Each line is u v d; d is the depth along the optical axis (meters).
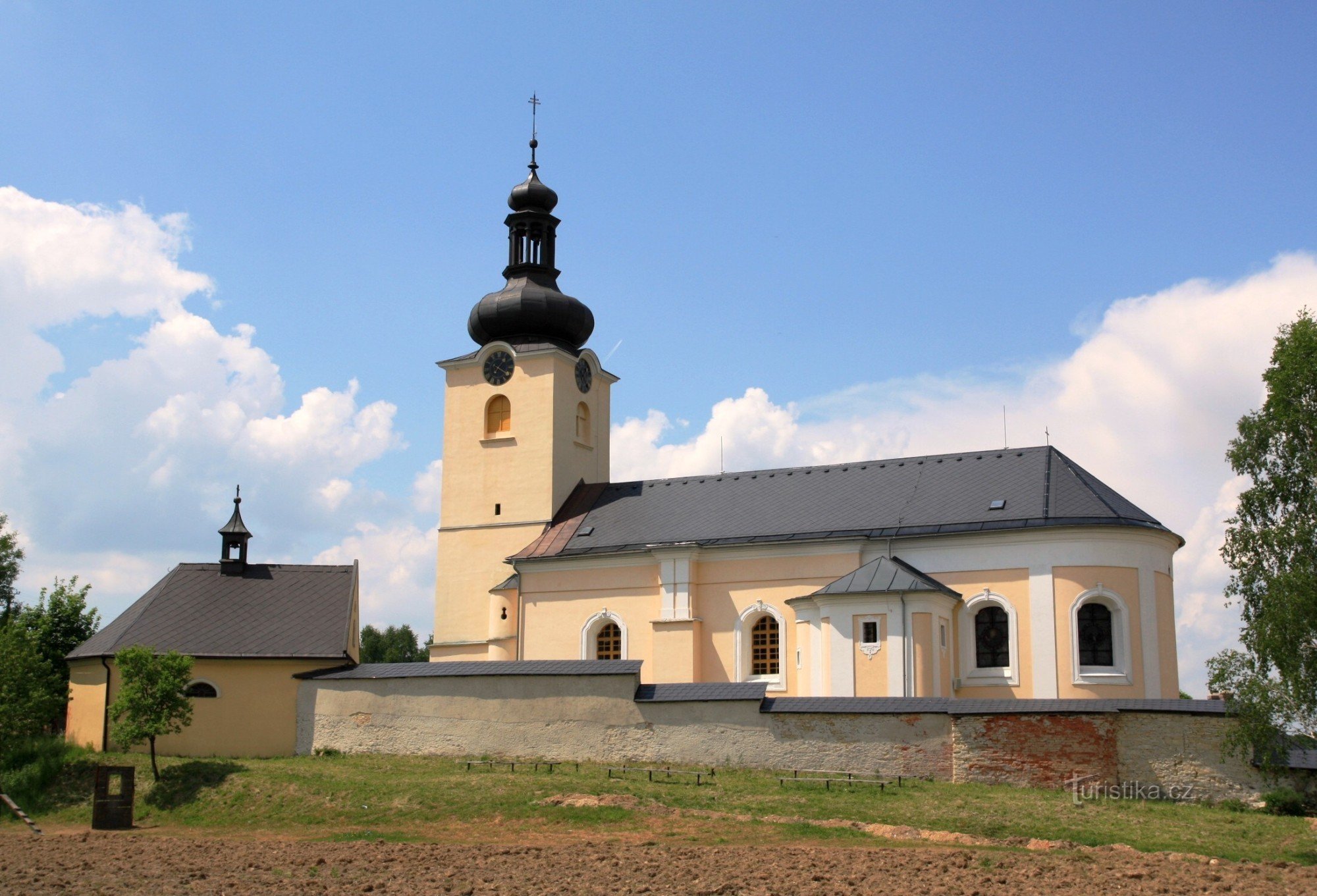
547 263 77.88
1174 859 33.84
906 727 45.97
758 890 30.17
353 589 62.03
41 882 32.19
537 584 68.12
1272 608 38.88
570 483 74.12
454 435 75.38
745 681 62.22
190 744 56.53
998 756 44.69
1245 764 42.75
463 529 73.75
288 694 57.03
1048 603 57.31
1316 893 29.70
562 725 51.25
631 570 65.88
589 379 77.38
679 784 44.72
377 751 54.31
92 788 50.56
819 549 61.84
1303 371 40.62
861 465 66.69
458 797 43.47
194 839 41.03
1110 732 43.84
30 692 54.78
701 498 68.62
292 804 45.44
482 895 30.12
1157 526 58.22
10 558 74.56
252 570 63.06
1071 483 60.62
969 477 63.12
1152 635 57.12
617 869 32.84
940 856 33.81
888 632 55.56
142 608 60.62
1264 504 40.91
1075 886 30.38
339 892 30.61
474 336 77.50
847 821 39.06
